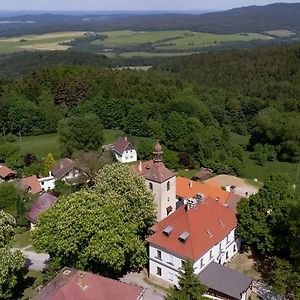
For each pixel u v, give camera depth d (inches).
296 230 2388.0
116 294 1971.0
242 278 2433.6
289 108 7126.0
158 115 6658.5
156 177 2987.2
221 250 2674.7
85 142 5236.2
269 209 2674.7
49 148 6018.7
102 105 6855.3
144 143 5674.2
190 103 6496.1
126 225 2620.6
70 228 2356.1
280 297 2399.1
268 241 2645.2
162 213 3036.4
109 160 4537.4
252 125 6594.5
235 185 4633.4
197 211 2662.4
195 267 2418.8
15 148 5536.4
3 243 2519.7
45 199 3592.5
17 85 7554.1
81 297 1887.3
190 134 5521.7
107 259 2336.4
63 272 2076.8
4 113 6594.5
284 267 2383.1
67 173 4635.8
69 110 7150.6
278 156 6048.2
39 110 6756.9
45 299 1870.1
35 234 2456.9
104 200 2630.4
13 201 3629.4
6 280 2297.0
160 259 2564.0
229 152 5693.9
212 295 2373.3
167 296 2288.4
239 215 2822.3
